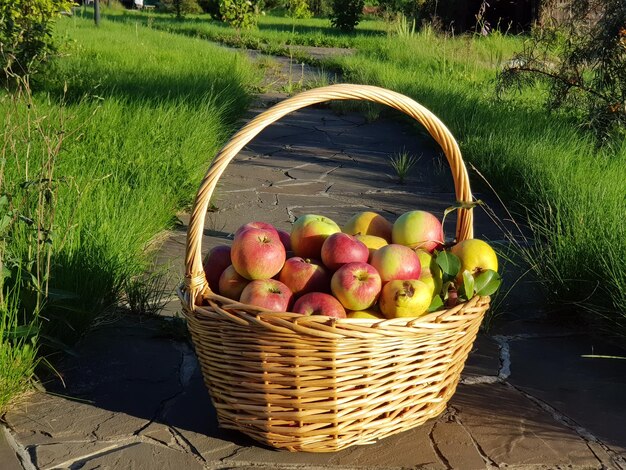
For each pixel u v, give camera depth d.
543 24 3.16
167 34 8.05
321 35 9.66
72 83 3.51
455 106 3.47
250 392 0.98
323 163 2.91
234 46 8.32
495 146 2.63
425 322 0.97
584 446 1.06
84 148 2.24
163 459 1.01
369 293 1.00
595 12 2.76
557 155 2.38
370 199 2.41
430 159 3.01
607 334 1.43
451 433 1.08
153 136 2.52
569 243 1.55
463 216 1.21
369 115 3.83
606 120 2.67
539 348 1.37
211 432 1.08
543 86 3.93
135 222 1.72
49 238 1.22
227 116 3.42
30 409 1.12
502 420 1.12
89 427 1.08
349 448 1.04
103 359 1.28
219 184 2.51
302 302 1.00
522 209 2.21
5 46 3.28
